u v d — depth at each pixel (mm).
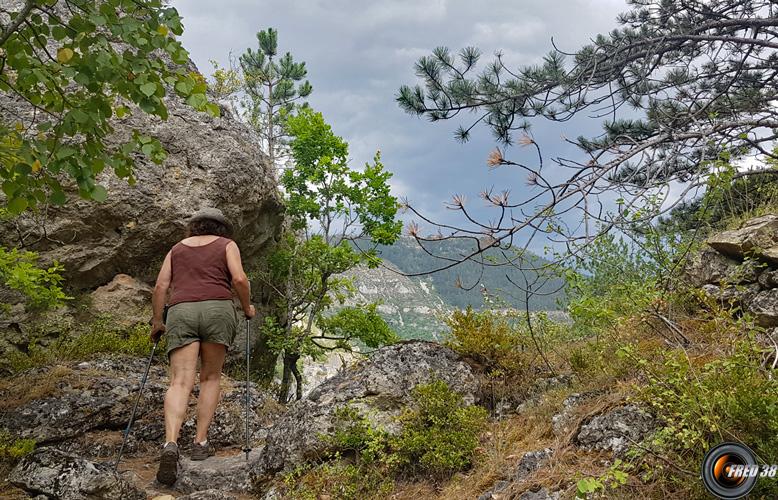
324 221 14438
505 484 3830
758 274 5344
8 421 5551
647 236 5680
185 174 9133
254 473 4875
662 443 3203
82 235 8156
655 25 10664
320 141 14461
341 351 14211
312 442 4695
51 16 3768
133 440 5902
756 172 7074
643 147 6859
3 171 3889
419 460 4504
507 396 5234
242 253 11062
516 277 5426
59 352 7395
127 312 8398
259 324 11898
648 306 5094
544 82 10219
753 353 3814
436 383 4895
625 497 3203
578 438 3914
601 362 4805
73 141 7941
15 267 5711
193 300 5070
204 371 5336
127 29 3668
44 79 3652
